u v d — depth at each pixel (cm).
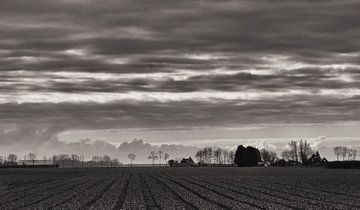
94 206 4994
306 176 12625
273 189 7675
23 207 5012
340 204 5328
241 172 16362
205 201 5481
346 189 7719
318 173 14938
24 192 7225
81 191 7300
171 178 11588
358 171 16962
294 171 17150
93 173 16238
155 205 5159
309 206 5097
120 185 8719
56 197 6250
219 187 8112
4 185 9119
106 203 5300
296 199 5925
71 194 6725
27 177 12838
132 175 13900
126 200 5638
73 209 4756
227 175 13488
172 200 5672
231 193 6819
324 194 6694
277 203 5406
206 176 12825
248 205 5109
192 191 7150
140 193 6731
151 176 12975
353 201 5688
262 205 5159
